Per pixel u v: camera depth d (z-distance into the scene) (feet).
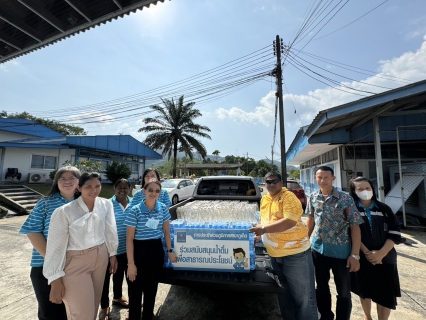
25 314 8.80
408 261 14.19
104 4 13.47
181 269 7.54
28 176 45.55
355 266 6.97
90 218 6.40
